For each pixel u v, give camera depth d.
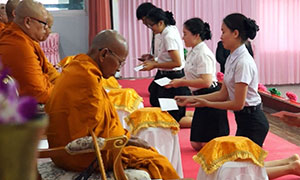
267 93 5.84
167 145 3.38
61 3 9.33
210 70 4.10
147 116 3.39
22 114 0.50
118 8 9.28
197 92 4.17
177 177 2.39
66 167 2.24
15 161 0.51
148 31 9.38
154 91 5.32
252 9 9.36
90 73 2.17
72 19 9.36
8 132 0.50
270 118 5.96
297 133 5.16
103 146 2.02
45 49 8.27
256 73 3.37
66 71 2.24
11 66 3.04
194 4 9.41
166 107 3.42
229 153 2.78
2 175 0.51
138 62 9.45
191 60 4.17
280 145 4.57
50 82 3.63
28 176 0.53
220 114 4.17
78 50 9.45
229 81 3.39
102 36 2.27
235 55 3.35
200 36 4.17
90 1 9.16
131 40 9.38
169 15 5.02
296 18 9.48
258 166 2.80
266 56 9.53
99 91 2.18
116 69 2.31
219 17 9.46
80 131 2.14
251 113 3.41
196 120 4.27
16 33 3.11
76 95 2.15
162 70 5.20
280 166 3.38
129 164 2.32
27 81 3.06
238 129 3.53
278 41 9.50
